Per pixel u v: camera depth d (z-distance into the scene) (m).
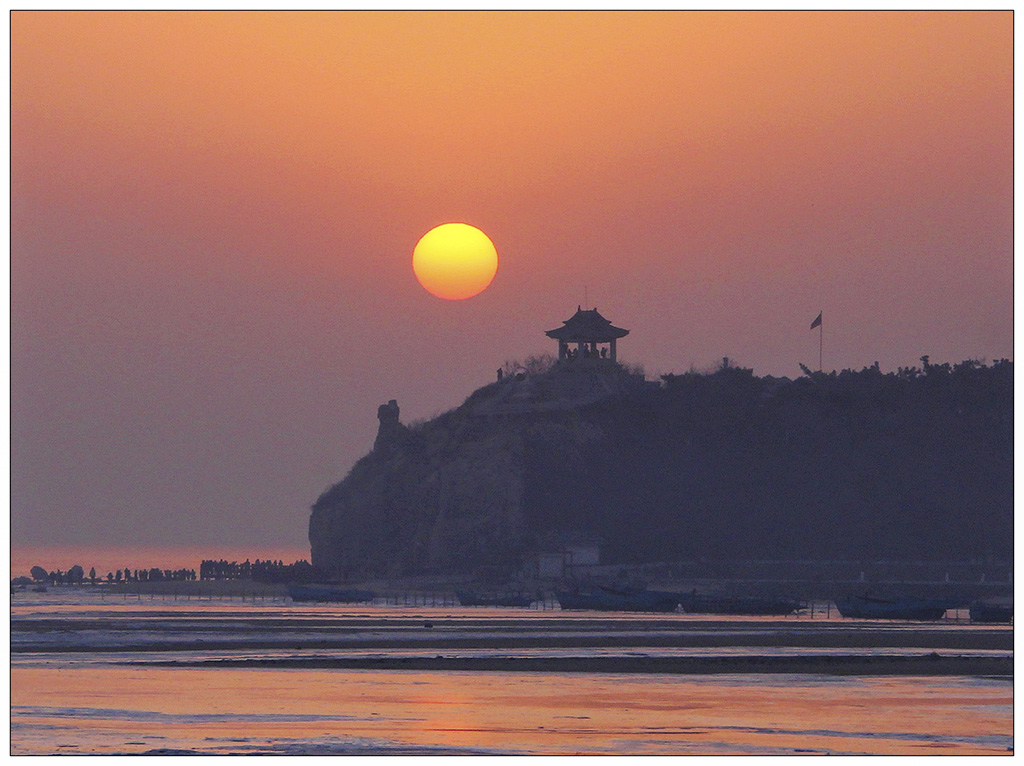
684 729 194.12
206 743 179.38
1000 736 189.62
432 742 181.62
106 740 181.50
